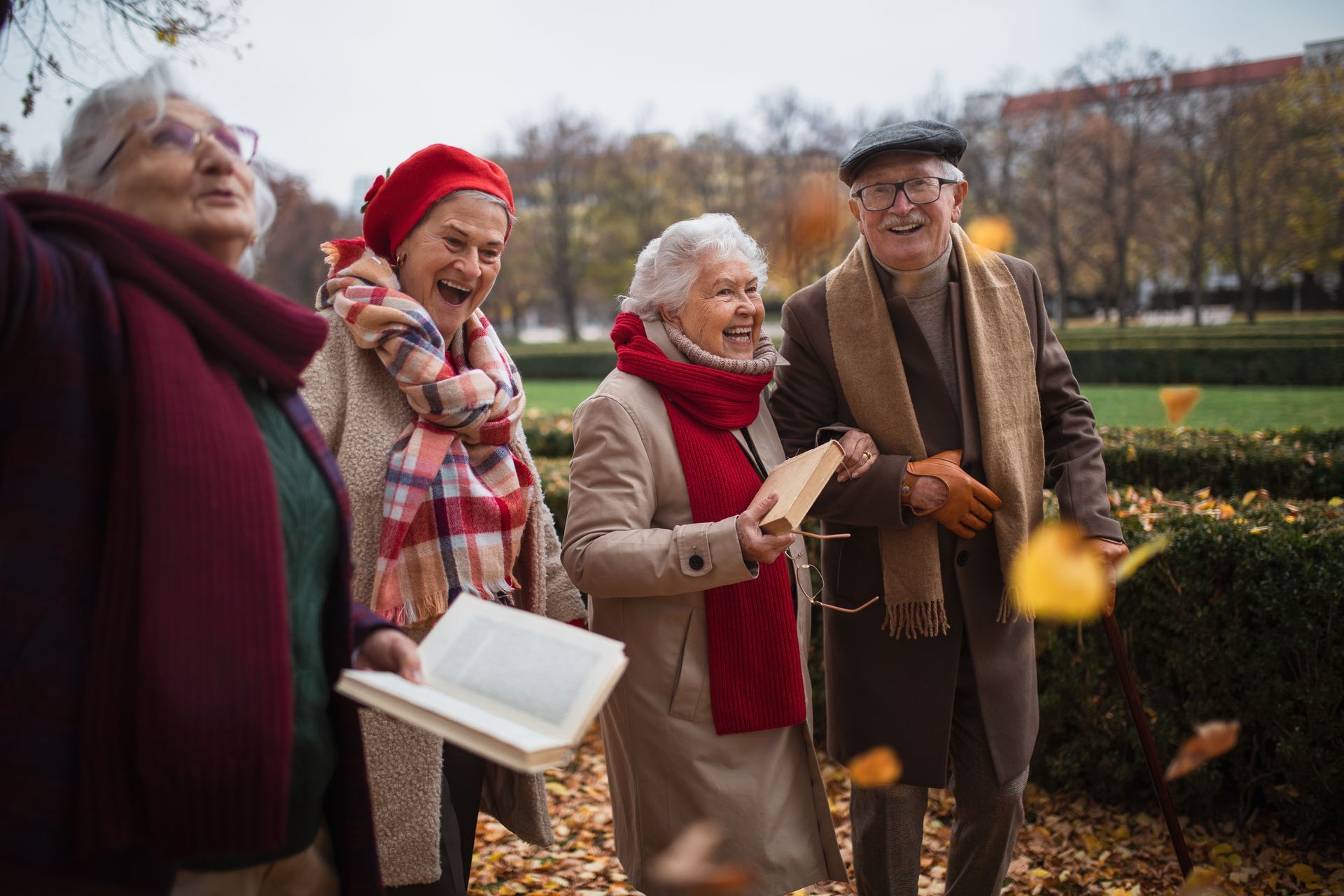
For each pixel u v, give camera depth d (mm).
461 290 2098
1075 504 2371
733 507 2150
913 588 2342
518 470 2172
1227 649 3055
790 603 2193
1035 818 3332
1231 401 18344
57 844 1099
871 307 2436
